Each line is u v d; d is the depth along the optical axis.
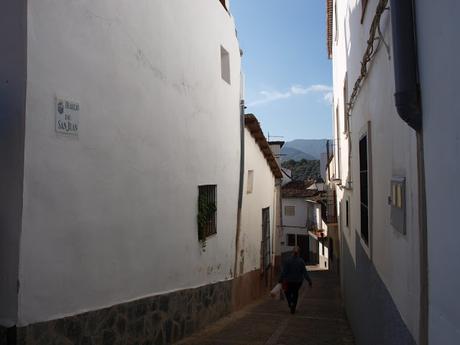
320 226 31.19
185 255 7.50
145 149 6.09
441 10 2.31
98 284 5.04
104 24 5.15
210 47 8.86
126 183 5.61
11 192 4.07
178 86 7.22
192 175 7.84
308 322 9.70
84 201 4.80
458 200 2.12
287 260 11.21
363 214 6.95
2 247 4.07
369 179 5.80
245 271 12.09
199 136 8.21
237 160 11.02
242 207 11.67
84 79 4.80
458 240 2.12
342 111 11.62
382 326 4.66
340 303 13.97
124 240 5.56
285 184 38.50
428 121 2.63
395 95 2.92
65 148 4.52
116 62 5.39
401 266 3.57
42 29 4.25
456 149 2.13
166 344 6.68
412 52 2.85
